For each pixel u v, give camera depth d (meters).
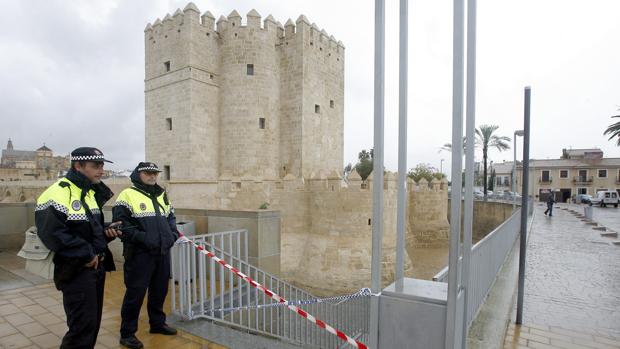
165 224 4.13
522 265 5.35
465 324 2.39
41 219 2.95
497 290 6.54
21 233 8.87
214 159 28.98
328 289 18.27
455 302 2.16
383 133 2.37
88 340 3.21
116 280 6.27
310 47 30.30
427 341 2.28
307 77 29.92
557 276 8.48
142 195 4.06
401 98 2.61
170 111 28.45
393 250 19.02
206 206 23.73
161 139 29.20
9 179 58.69
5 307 4.89
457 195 2.16
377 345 2.44
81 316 3.15
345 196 18.64
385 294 2.41
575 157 63.06
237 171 28.61
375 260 2.42
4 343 3.88
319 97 31.81
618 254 11.38
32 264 6.47
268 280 6.49
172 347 3.94
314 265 19.03
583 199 48.03
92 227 3.24
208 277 6.78
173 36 28.25
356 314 10.30
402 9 2.55
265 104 29.16
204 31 28.20
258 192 21.55
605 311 6.02
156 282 4.16
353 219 18.47
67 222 3.07
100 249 3.29
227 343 4.07
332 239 18.97
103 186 3.52
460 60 2.17
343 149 35.75
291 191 20.70
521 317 5.36
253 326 6.01
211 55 28.81
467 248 2.38
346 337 3.37
